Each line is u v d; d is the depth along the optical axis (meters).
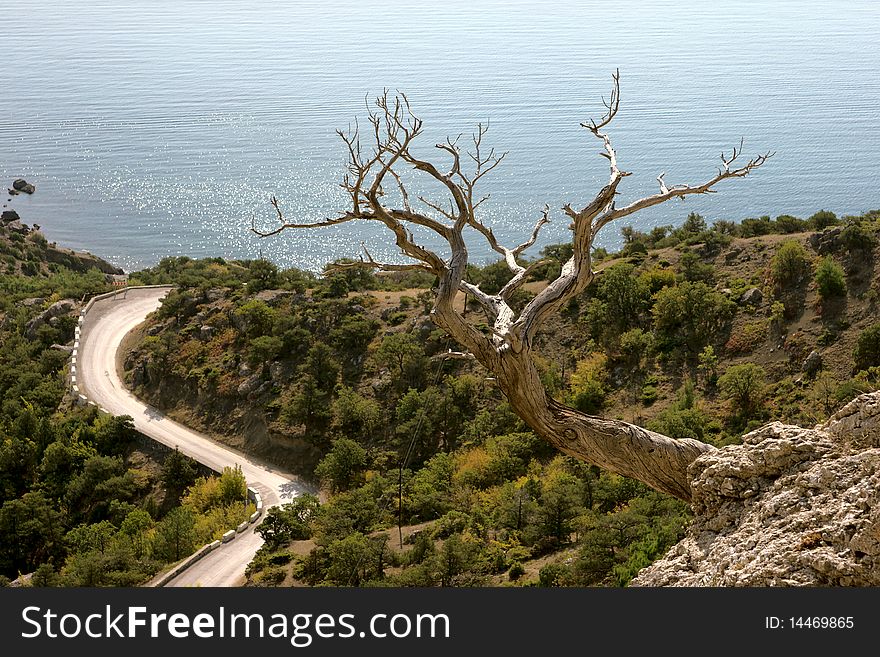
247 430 82.00
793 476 11.50
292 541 57.28
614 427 13.85
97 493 75.19
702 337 75.31
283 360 87.19
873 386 61.91
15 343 104.44
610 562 35.31
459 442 72.62
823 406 62.34
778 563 10.24
